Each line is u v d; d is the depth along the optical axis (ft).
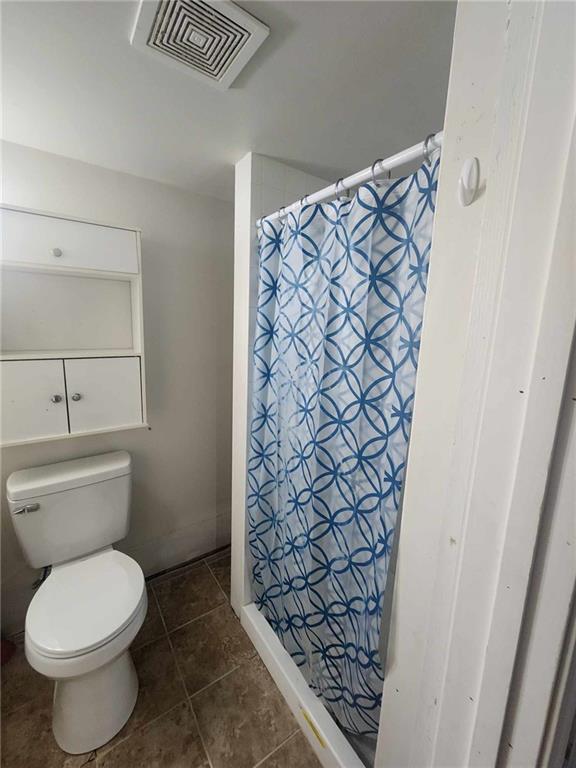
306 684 3.85
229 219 5.65
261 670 4.32
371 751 3.29
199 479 6.11
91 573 3.99
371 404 2.84
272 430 4.18
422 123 3.35
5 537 4.40
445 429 1.76
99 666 3.18
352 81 2.79
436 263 1.77
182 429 5.75
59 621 3.33
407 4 2.08
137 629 3.53
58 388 4.03
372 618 2.90
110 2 2.10
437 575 1.78
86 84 2.85
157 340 5.25
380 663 2.87
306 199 3.31
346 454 3.07
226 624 4.98
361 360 2.81
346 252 2.91
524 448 1.31
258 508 4.41
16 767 3.34
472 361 1.57
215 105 3.12
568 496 1.21
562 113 1.16
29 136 3.71
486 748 1.56
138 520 5.55
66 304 4.40
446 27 2.24
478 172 1.53
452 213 1.67
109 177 4.50
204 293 5.59
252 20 2.19
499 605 1.44
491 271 1.47
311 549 3.39
